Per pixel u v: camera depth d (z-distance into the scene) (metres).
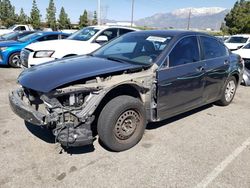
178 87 4.39
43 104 3.54
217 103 6.16
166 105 4.29
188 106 4.79
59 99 3.40
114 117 3.62
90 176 3.27
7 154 3.69
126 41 4.90
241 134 4.64
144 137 4.33
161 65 4.12
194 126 4.89
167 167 3.51
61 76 3.52
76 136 3.32
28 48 8.18
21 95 3.95
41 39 11.42
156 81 4.03
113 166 3.49
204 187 3.15
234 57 6.02
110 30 8.99
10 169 3.35
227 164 3.64
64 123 3.34
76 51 8.09
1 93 6.66
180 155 3.83
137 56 4.37
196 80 4.74
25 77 3.75
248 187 3.18
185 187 3.14
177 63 4.38
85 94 3.46
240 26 52.72
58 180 3.17
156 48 4.38
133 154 3.80
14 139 4.12
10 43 10.68
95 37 8.62
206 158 3.78
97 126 3.71
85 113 3.36
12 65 10.62
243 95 7.40
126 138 3.87
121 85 3.73
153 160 3.67
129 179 3.24
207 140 4.34
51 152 3.77
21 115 3.62
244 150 4.06
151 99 4.07
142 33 5.02
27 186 3.05
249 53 9.53
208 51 5.17
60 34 12.05
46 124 3.36
